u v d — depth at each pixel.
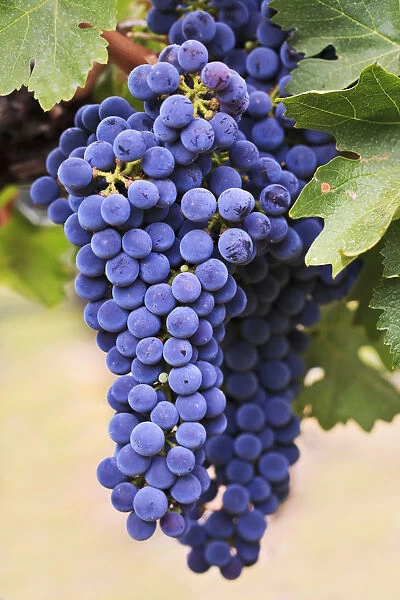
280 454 0.79
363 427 0.90
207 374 0.66
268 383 0.79
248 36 0.75
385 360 0.90
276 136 0.71
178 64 0.66
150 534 0.66
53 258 1.14
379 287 0.69
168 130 0.65
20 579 2.53
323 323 0.90
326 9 0.72
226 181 0.67
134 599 2.47
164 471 0.65
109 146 0.66
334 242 0.66
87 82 0.81
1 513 2.82
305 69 0.72
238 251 0.65
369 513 2.75
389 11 0.72
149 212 0.66
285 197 0.68
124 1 0.86
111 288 0.68
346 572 2.50
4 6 0.70
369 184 0.67
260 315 0.78
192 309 0.66
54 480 2.99
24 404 3.55
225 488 0.78
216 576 2.59
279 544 2.64
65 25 0.71
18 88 0.70
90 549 2.68
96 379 3.77
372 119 0.68
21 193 1.09
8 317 4.25
